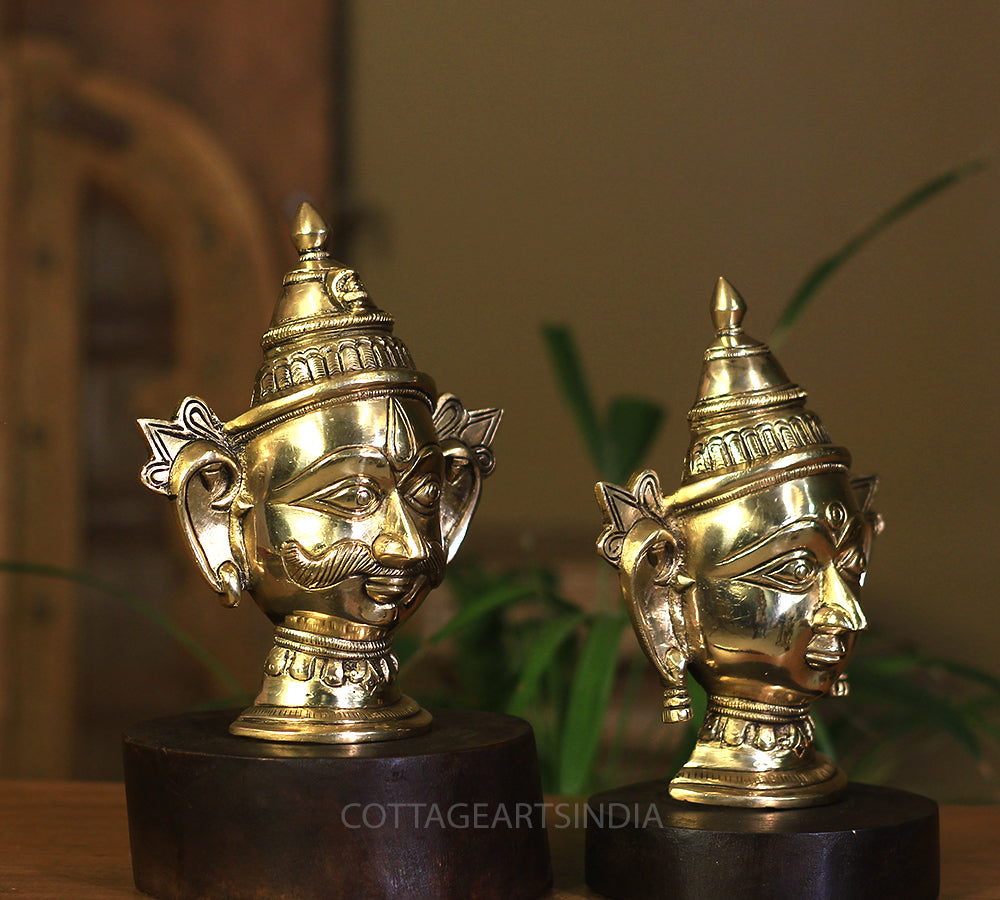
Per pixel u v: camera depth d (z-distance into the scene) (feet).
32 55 7.02
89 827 2.77
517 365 7.32
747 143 7.16
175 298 7.14
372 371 2.22
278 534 2.20
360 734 2.22
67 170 7.07
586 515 7.27
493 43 7.33
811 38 7.11
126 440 7.17
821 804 2.26
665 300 7.21
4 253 6.96
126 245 7.16
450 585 4.17
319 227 2.37
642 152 7.25
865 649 5.20
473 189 7.35
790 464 2.19
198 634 7.10
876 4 7.04
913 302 6.96
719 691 2.29
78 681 7.08
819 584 2.20
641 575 2.23
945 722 3.49
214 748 2.18
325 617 2.24
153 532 7.16
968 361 6.91
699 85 7.21
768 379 2.27
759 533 2.18
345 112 7.37
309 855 2.08
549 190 7.32
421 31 7.36
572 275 7.30
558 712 3.79
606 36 7.28
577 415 4.04
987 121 6.91
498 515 7.32
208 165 7.13
